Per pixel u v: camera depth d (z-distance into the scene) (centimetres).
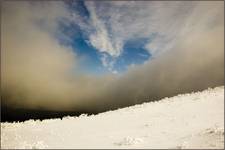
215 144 1468
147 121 2473
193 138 1648
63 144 1641
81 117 2948
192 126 2111
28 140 1723
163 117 2602
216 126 1908
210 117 2406
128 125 2350
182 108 2920
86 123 2539
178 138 1719
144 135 1878
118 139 1767
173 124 2255
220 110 2623
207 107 2816
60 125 2448
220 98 3116
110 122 2544
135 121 2517
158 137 1795
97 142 1697
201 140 1576
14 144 1588
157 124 2303
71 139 1797
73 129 2233
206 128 1933
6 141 1645
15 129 2095
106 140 1752
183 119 2428
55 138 1823
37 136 1864
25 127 2266
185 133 1858
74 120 2745
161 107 3106
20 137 1786
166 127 2148
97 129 2219
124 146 1563
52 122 2647
